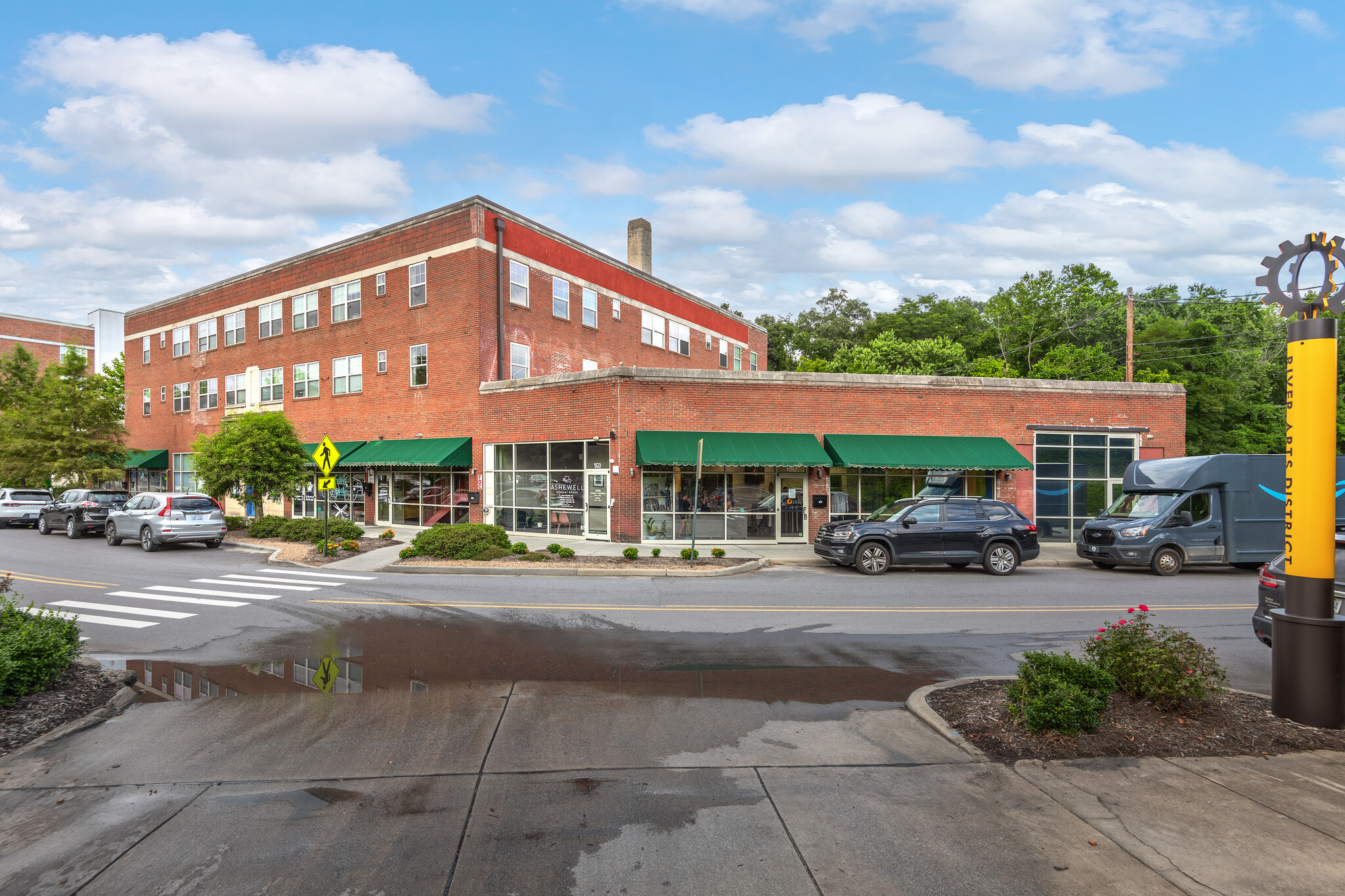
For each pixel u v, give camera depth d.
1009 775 4.87
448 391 24.67
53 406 33.12
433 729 5.80
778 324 64.25
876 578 15.12
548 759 5.18
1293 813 4.29
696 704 6.51
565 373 21.42
